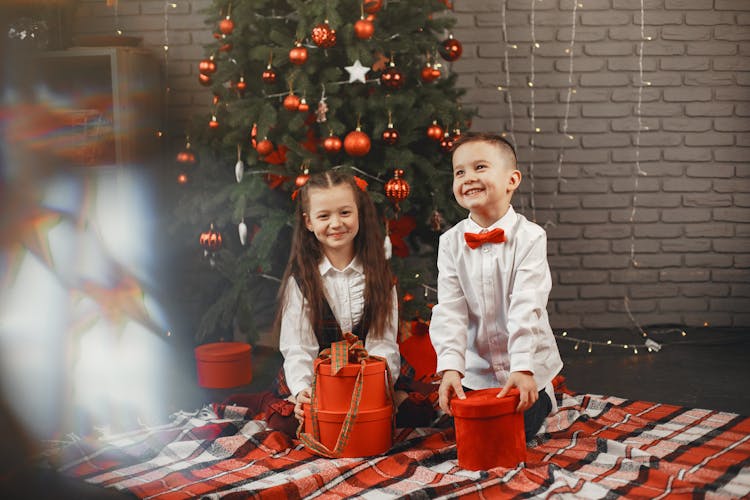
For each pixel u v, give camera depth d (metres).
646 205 3.64
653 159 3.62
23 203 2.95
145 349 3.16
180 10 3.57
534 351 1.92
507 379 2.10
